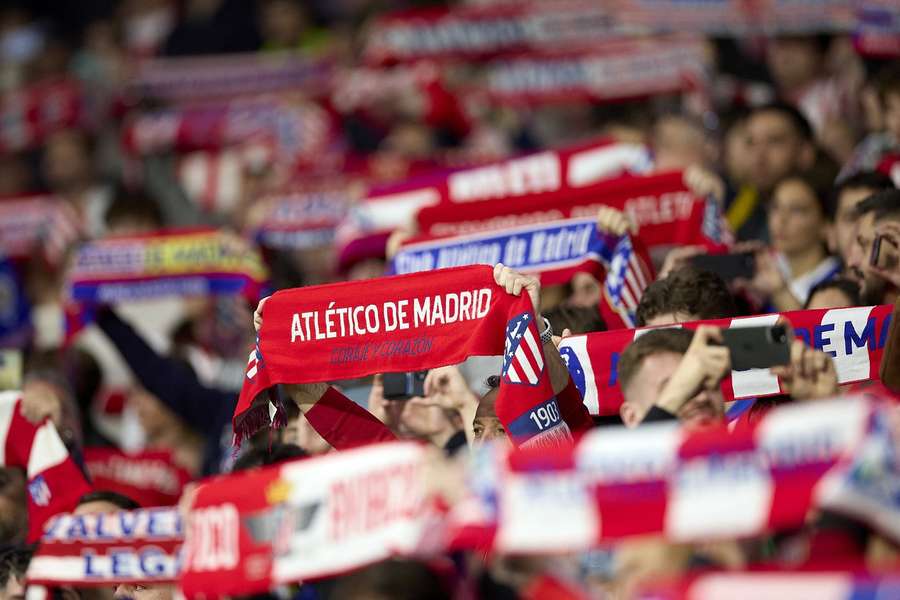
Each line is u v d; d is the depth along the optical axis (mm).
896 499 8938
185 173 32219
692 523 9320
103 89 35875
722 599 8656
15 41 41875
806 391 11734
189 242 21641
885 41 23281
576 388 13227
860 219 15242
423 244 16875
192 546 11500
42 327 27641
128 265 21641
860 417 9039
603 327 15664
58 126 34875
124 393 24578
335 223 25547
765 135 20344
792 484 9156
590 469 9516
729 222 20656
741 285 16641
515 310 12844
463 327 13109
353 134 30734
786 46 26250
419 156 27969
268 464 14117
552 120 31859
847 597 8477
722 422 11516
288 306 13555
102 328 21469
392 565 11281
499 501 9672
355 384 15641
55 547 14133
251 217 26109
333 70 32719
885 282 14977
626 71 26359
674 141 22891
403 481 10453
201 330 24844
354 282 13461
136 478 19594
